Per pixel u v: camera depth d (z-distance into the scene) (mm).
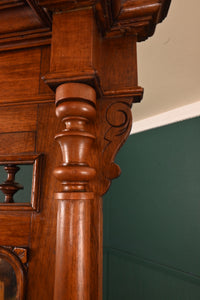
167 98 2203
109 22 581
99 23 574
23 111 638
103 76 602
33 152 612
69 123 518
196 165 2248
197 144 2270
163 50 1433
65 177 486
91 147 570
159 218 2492
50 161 599
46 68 648
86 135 501
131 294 2645
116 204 3039
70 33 531
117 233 2959
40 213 574
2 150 627
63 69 511
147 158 2736
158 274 2393
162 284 2338
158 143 2641
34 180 582
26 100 637
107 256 3039
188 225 2219
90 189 553
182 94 2107
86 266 467
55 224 562
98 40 586
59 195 487
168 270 2297
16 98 644
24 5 578
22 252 551
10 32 637
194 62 1569
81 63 508
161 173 2557
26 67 661
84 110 505
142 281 2545
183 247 2223
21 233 574
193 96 2150
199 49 1415
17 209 577
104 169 558
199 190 2182
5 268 556
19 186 674
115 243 2967
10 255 551
